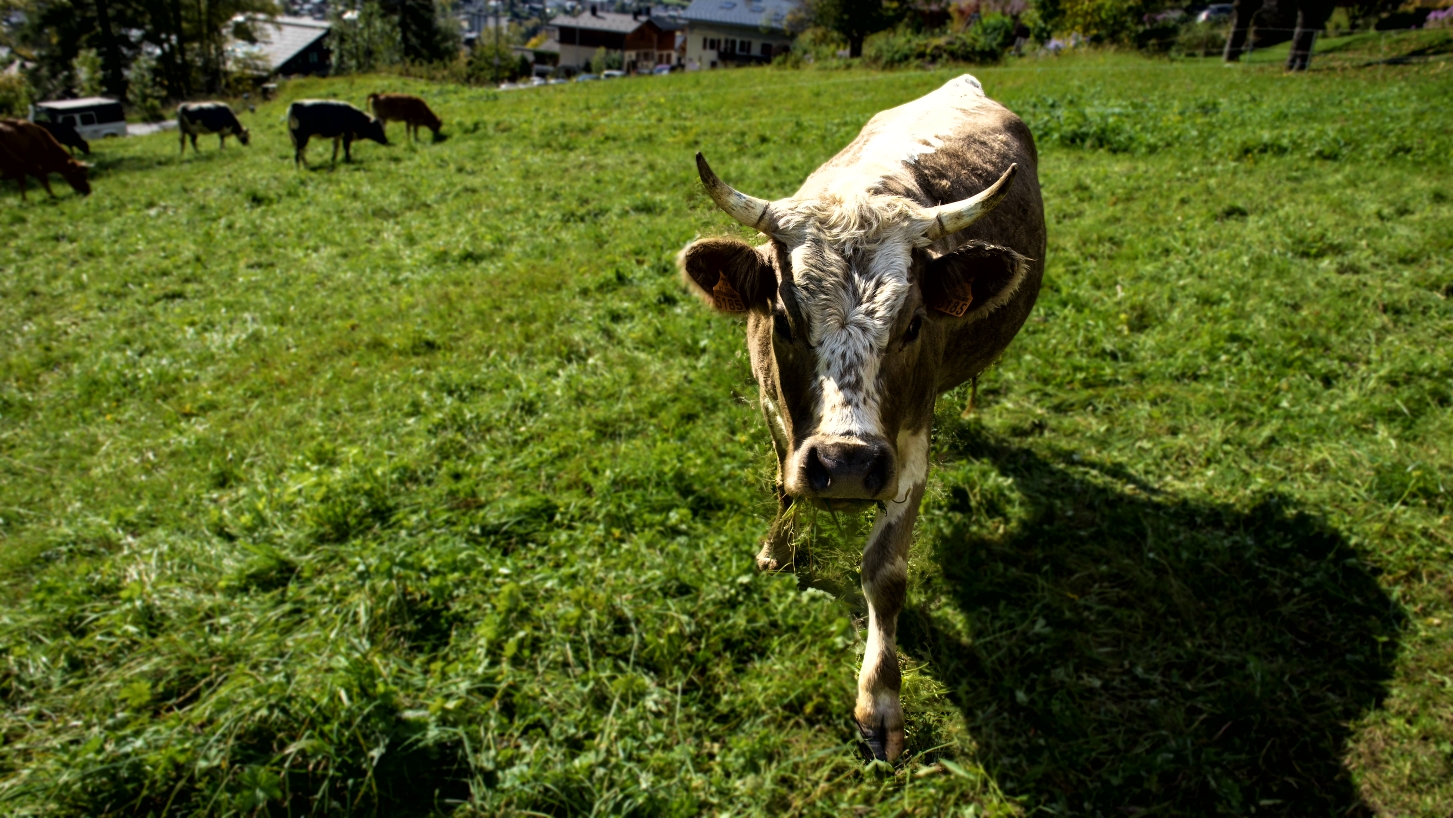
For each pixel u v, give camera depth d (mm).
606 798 3121
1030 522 4645
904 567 3520
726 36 77250
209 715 3289
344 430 5941
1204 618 3980
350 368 6918
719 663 3783
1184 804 3191
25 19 51125
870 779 3289
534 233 10320
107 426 6395
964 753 3408
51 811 2943
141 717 3344
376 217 12125
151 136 31047
